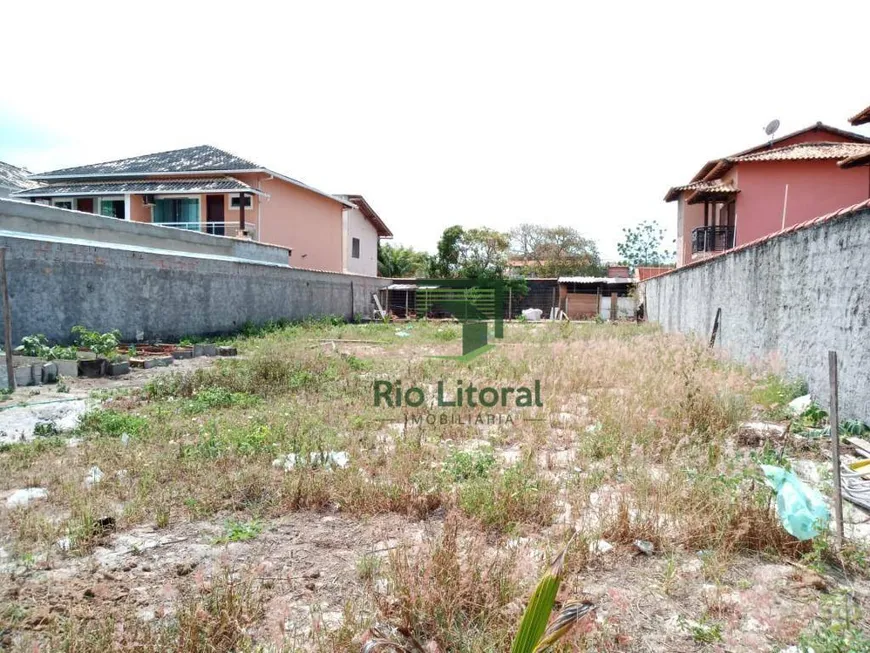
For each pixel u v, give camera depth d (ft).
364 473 14.55
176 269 46.14
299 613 8.81
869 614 8.80
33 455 15.90
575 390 25.81
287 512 12.68
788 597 9.36
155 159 74.84
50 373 28.14
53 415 21.01
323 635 8.03
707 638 8.28
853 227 19.15
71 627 7.70
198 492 13.44
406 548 9.86
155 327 44.01
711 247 64.75
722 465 14.80
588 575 10.09
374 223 109.19
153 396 24.16
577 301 92.79
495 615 8.35
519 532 11.32
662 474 14.07
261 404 22.67
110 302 39.78
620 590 9.61
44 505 12.74
